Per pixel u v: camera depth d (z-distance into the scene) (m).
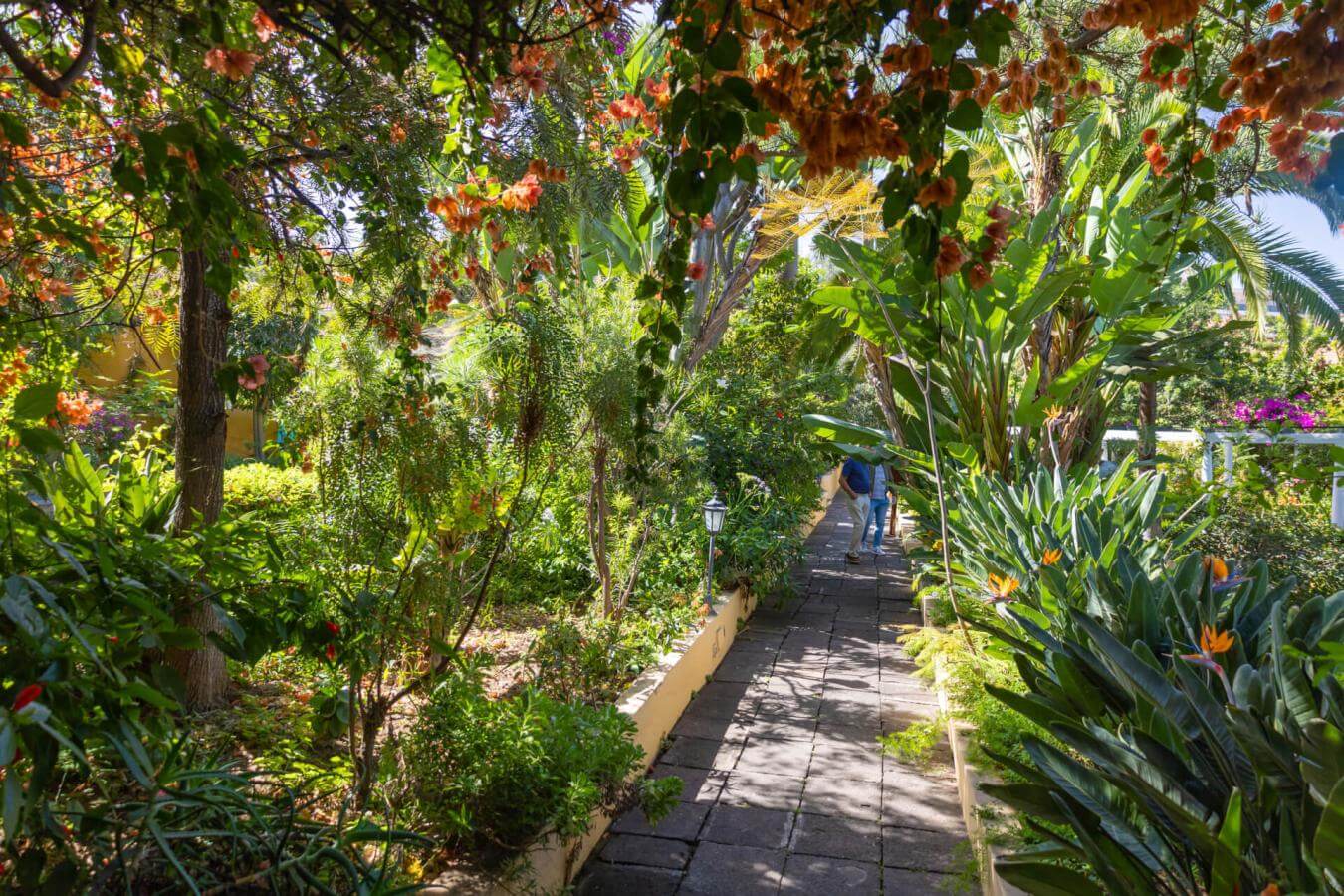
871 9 1.78
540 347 4.29
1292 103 2.04
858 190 5.38
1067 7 3.16
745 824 4.38
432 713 3.37
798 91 1.95
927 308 2.08
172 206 2.08
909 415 8.66
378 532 3.74
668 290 2.35
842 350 11.89
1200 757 2.43
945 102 1.77
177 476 4.12
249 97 3.35
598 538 5.75
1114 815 2.50
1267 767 2.11
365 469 3.69
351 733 3.29
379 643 3.34
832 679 6.65
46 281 3.98
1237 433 7.42
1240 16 2.66
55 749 1.91
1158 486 5.08
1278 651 2.43
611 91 4.25
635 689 5.12
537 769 3.31
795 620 8.41
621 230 7.78
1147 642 3.28
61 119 3.35
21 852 2.23
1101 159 7.49
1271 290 9.54
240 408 3.99
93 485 3.55
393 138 3.61
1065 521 5.09
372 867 2.81
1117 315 7.00
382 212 3.78
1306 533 6.19
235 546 2.76
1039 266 6.89
